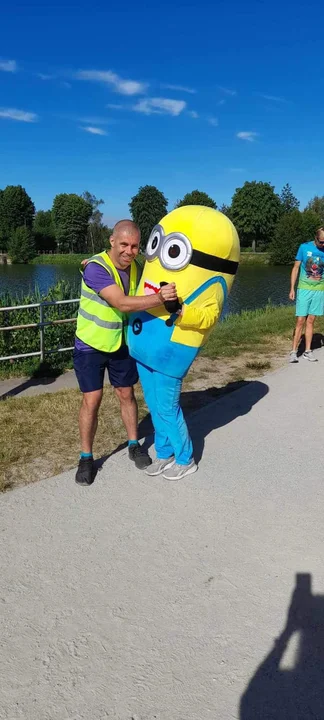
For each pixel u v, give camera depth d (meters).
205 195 83.81
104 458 4.03
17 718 1.96
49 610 2.48
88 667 2.18
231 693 2.07
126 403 3.85
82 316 3.50
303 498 3.54
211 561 2.86
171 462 3.82
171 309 3.12
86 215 89.00
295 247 60.16
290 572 2.77
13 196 89.25
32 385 6.67
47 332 7.98
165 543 3.00
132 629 2.38
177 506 3.40
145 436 4.55
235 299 24.56
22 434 4.56
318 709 2.01
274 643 2.31
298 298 7.04
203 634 2.36
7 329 7.21
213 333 9.09
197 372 6.81
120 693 2.07
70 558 2.85
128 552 2.91
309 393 5.77
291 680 2.13
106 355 3.57
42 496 3.47
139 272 3.72
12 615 2.45
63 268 59.53
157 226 3.38
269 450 4.27
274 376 6.46
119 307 3.22
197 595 2.60
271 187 74.44
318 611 2.50
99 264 3.39
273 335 9.14
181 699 2.04
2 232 88.12
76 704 2.01
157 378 3.50
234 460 4.07
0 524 3.15
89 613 2.47
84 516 3.25
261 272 48.31
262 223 73.44
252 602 2.55
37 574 2.72
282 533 3.12
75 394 5.77
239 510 3.36
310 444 4.40
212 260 3.21
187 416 5.02
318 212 88.50
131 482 3.69
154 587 2.65
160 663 2.21
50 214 95.75
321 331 9.54
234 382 6.33
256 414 5.09
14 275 43.66
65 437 4.53
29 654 2.23
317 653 2.26
